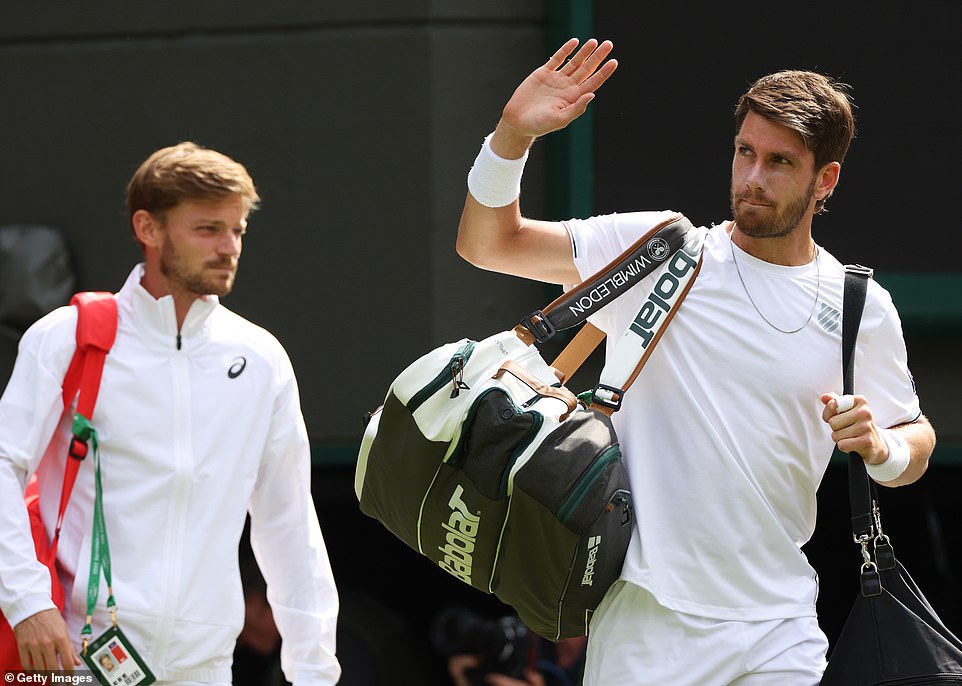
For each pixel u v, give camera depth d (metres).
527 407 10.18
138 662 10.49
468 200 11.05
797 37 18.78
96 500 10.62
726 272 10.81
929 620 10.44
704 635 10.34
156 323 10.87
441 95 19.23
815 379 10.68
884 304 11.08
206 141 19.84
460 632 19.58
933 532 23.73
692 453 10.52
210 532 10.84
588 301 10.76
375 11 19.30
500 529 10.27
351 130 19.45
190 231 10.76
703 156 18.78
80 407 10.62
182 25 19.83
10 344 20.00
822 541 25.20
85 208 20.22
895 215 18.91
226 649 11.01
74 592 10.57
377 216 19.44
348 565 24.47
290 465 11.60
